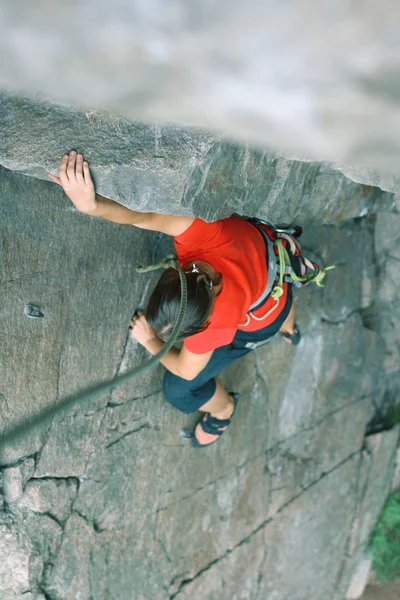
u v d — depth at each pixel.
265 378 3.87
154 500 3.29
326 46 0.62
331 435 4.82
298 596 5.12
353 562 5.77
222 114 0.81
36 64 0.75
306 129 0.78
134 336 2.66
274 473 4.33
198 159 1.79
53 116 1.80
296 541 4.82
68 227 2.28
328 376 4.52
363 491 5.52
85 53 0.71
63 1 0.63
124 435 2.92
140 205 1.88
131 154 1.78
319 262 4.02
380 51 0.61
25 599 2.65
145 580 3.42
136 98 0.81
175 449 3.29
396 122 0.72
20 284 2.17
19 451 2.41
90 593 3.03
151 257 2.69
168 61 0.70
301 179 2.54
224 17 0.61
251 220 2.38
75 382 2.53
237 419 3.73
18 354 2.24
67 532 2.78
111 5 0.62
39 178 2.00
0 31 0.70
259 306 2.29
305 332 4.11
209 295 1.93
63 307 2.36
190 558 3.76
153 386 2.96
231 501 3.97
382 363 5.50
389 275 5.04
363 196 3.30
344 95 0.69
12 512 2.49
